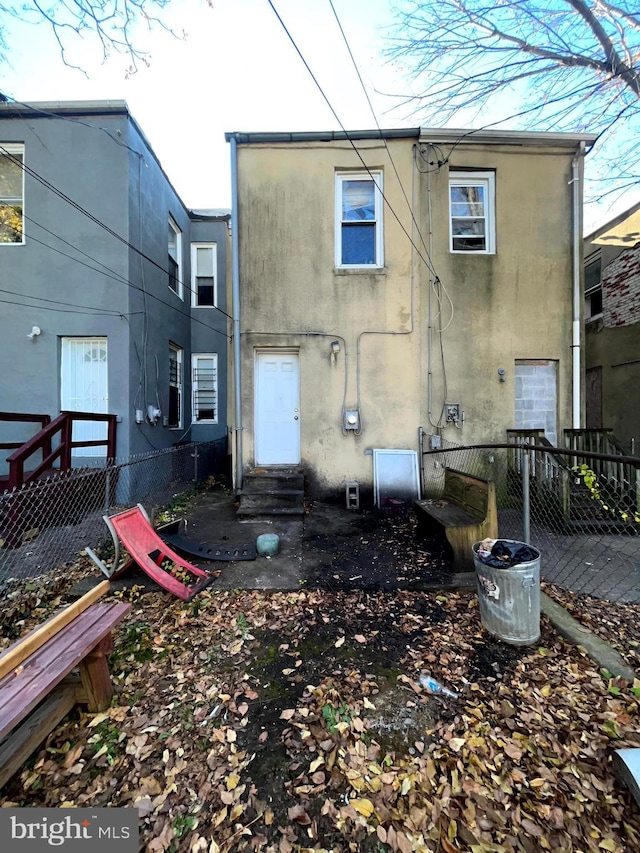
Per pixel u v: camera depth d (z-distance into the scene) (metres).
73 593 3.29
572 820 1.46
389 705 2.04
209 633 2.73
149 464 6.68
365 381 6.38
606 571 3.70
